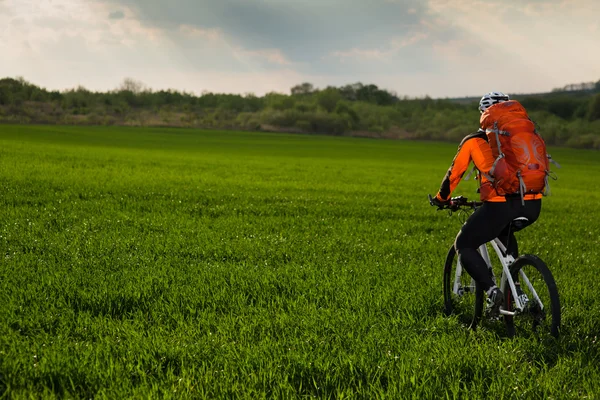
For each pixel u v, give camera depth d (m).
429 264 9.37
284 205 17.56
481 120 5.57
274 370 4.64
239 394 4.23
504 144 5.29
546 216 18.44
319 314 6.27
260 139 106.06
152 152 52.25
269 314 6.28
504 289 5.82
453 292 6.46
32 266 7.93
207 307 6.44
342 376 4.61
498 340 5.66
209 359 4.92
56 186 18.86
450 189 5.89
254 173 32.22
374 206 18.77
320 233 12.46
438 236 12.90
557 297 5.27
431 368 4.82
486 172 5.44
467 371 4.88
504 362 5.00
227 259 9.24
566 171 57.69
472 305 6.86
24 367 4.48
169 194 18.61
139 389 4.19
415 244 11.35
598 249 12.02
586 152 112.56
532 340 5.59
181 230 11.80
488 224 5.57
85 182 20.72
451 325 6.11
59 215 12.93
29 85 185.38
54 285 6.92
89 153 41.53
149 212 14.61
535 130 5.42
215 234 11.45
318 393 4.36
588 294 7.54
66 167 27.39
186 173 28.91
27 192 16.89
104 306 6.33
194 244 10.21
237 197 19.00
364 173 38.28
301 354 5.01
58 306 6.20
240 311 6.36
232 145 80.25
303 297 6.94
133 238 10.32
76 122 146.38
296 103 180.88
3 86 177.62
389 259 9.69
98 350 4.88
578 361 5.00
